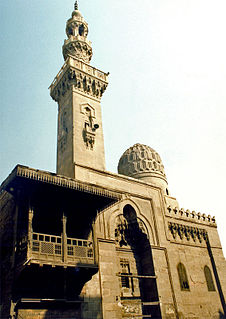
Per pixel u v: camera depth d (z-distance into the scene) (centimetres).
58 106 3500
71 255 1788
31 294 1767
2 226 2056
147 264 2659
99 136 3111
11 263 1734
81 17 4000
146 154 3894
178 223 3186
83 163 2777
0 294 1812
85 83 3338
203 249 3316
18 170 1622
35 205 1778
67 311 1919
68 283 1953
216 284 3177
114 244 2422
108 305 2125
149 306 2523
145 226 2767
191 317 2684
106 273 2242
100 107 3341
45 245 1691
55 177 1764
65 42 3772
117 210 2620
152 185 3106
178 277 2789
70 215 1991
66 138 3022
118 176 2831
